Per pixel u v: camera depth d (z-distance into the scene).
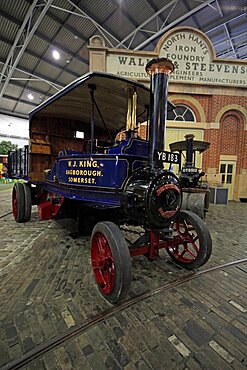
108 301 2.10
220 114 9.71
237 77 9.47
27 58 12.93
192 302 2.15
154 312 1.98
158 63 2.36
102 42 8.73
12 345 1.55
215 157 9.84
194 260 2.75
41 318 1.84
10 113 20.45
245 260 3.21
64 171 3.43
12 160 6.55
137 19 10.30
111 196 2.56
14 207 5.14
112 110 4.17
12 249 3.38
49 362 1.43
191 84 9.45
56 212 3.95
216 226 5.27
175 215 2.50
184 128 9.84
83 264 2.91
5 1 9.12
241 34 11.55
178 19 9.79
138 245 2.51
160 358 1.49
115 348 1.56
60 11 9.73
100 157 2.66
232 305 2.12
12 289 2.29
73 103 3.89
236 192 10.25
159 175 2.31
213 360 1.49
